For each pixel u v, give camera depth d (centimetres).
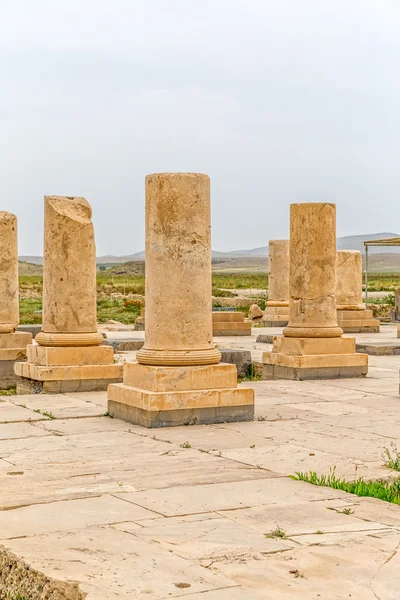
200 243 1221
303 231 1770
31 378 1570
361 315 3177
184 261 1212
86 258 1571
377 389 1584
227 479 866
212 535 673
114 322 3706
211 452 1005
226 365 1230
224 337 2862
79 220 1564
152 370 1199
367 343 2484
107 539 661
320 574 587
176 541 657
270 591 555
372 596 552
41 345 1580
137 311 4753
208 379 1214
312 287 1762
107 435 1117
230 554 627
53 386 1528
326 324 1766
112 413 1268
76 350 1555
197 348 1218
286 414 1292
